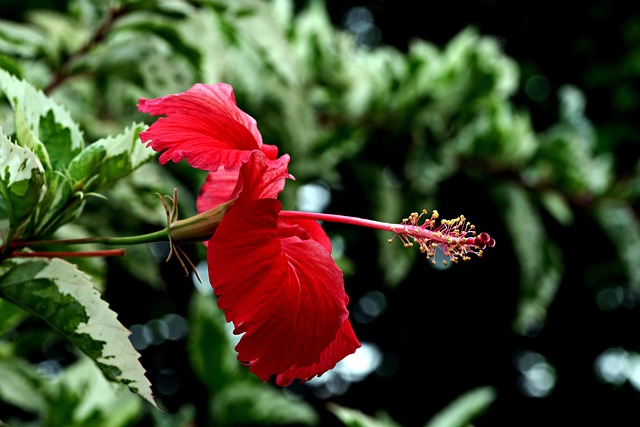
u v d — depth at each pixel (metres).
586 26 1.35
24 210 0.49
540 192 1.05
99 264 0.65
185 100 0.50
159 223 0.65
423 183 0.92
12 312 0.59
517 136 1.02
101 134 0.69
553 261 1.05
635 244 1.08
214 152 0.48
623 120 1.36
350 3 1.32
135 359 0.49
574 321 1.42
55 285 0.49
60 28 0.76
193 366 0.75
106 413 0.68
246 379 0.74
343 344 0.51
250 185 0.49
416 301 1.33
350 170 0.97
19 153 0.47
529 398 1.47
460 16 1.36
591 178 1.07
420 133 0.95
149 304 1.18
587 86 1.36
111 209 0.68
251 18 0.69
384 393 1.41
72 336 0.49
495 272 1.26
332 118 0.96
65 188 0.50
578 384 1.47
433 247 0.51
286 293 0.48
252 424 0.74
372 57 0.99
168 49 0.70
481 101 0.97
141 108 0.49
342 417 0.62
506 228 1.05
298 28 0.94
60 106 0.52
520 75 1.36
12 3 0.96
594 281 1.28
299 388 1.38
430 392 1.41
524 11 1.35
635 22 1.33
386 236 0.91
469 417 0.66
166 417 0.79
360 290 1.26
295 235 0.49
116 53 0.67
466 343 1.40
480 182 1.05
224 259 0.47
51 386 0.68
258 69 0.76
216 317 0.74
